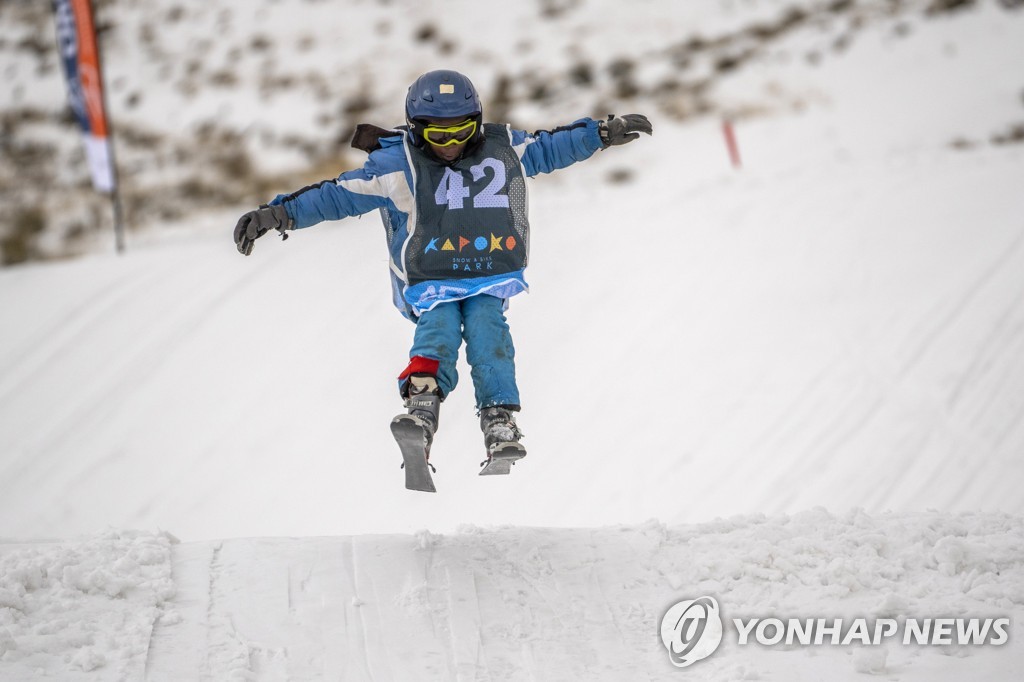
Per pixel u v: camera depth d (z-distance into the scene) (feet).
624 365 127.03
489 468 47.39
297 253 163.73
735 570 47.50
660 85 232.32
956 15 242.99
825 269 144.36
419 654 42.39
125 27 263.08
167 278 161.38
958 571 46.83
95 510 111.24
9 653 39.88
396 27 257.75
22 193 213.05
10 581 43.83
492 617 44.88
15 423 128.47
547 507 103.71
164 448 120.67
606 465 109.40
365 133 47.96
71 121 233.96
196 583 45.96
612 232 164.86
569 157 49.37
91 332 148.15
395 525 103.35
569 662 42.37
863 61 232.73
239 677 39.58
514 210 47.98
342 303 147.95
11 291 162.71
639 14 256.11
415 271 47.70
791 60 236.22
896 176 175.11
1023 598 44.27
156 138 229.25
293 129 228.02
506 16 259.39
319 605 44.91
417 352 46.88
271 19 262.88
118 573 45.50
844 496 99.19
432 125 45.70
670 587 47.19
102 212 206.28
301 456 116.57
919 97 217.15
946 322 128.47
